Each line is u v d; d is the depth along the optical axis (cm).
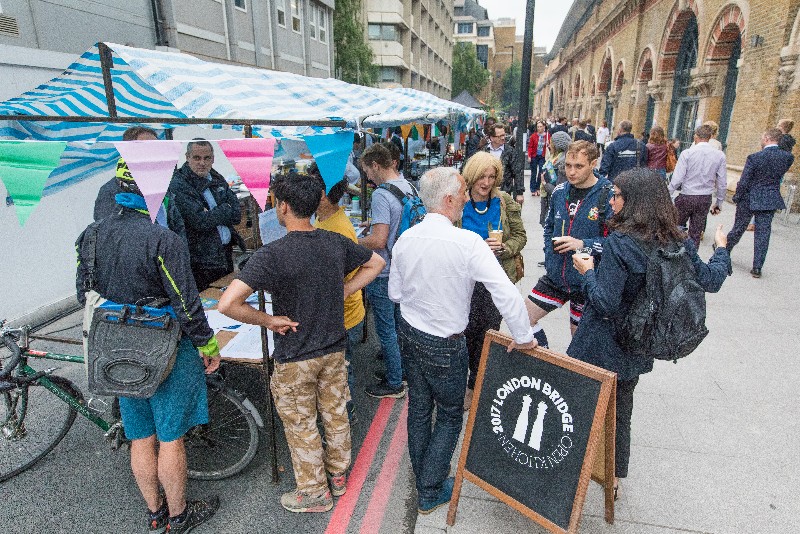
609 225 223
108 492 291
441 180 231
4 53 493
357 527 267
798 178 895
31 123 362
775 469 291
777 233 812
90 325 237
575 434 215
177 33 927
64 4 617
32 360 439
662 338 208
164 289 225
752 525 252
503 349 239
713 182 613
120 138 415
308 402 260
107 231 220
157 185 196
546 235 327
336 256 249
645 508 264
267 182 215
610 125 2620
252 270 229
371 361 446
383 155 338
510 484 235
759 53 962
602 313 215
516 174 841
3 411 351
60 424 351
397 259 243
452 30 5962
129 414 235
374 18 3416
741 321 490
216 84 303
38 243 533
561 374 219
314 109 346
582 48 3269
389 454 326
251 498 288
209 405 307
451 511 257
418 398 260
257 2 1295
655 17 1669
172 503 249
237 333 328
